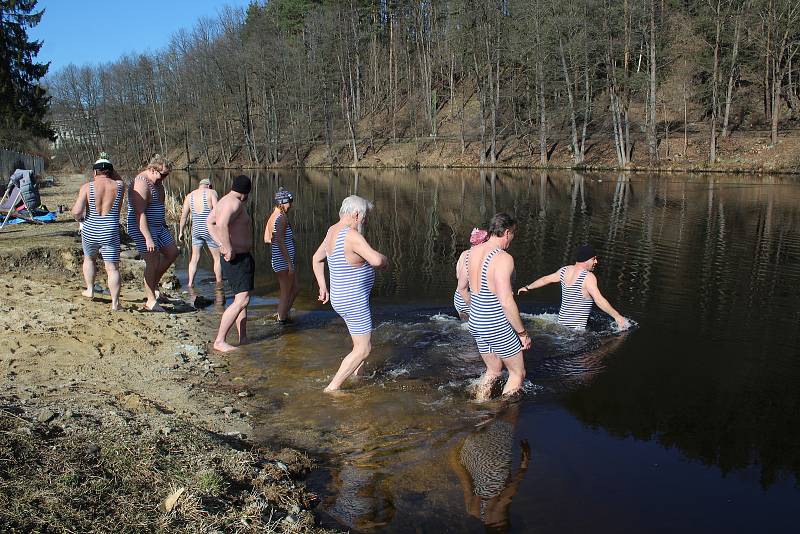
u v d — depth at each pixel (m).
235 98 63.34
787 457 4.05
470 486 3.66
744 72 39.38
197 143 64.56
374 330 6.82
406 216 18.12
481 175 37.22
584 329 6.79
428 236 14.36
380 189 28.91
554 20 39.06
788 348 6.12
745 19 34.59
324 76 57.22
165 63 66.94
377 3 63.81
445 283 9.37
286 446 4.11
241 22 67.75
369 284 5.09
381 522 3.28
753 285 8.71
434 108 53.06
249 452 3.80
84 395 4.40
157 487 3.15
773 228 13.92
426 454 4.04
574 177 32.66
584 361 5.81
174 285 9.24
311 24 58.75
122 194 6.85
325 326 7.04
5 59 35.62
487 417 4.62
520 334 4.95
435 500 3.51
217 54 62.75
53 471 3.09
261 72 59.62
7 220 11.75
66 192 21.83
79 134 66.25
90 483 3.05
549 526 3.28
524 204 20.38
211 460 3.56
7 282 7.65
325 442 4.19
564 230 14.29
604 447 4.16
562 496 3.57
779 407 4.79
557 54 40.88
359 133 58.38
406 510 3.40
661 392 5.09
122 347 5.77
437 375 5.50
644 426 4.48
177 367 5.46
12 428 3.46
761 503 3.54
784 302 7.80
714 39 38.12
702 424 4.53
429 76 52.97
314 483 3.66
